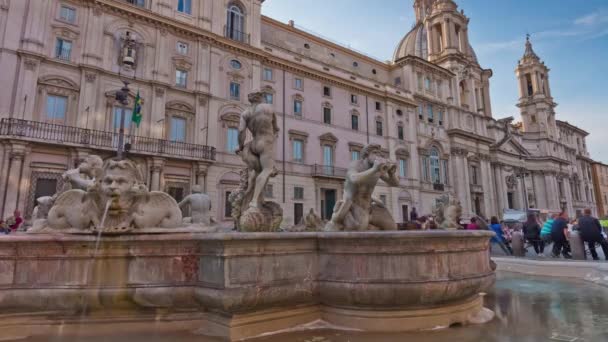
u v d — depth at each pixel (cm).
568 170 6000
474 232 397
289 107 3016
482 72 5003
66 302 331
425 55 4756
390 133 3634
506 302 495
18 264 330
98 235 342
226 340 317
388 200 3453
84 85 2080
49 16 2045
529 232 1276
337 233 372
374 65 4062
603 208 6806
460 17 4716
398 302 353
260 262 343
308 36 3556
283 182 2844
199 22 2592
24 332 326
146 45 2350
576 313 418
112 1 2212
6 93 1872
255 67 2816
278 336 335
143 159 2167
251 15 2898
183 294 343
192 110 2455
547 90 6012
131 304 344
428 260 359
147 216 379
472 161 4347
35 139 1820
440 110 4184
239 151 514
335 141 3244
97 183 360
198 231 409
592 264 725
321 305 387
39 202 631
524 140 5625
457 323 376
